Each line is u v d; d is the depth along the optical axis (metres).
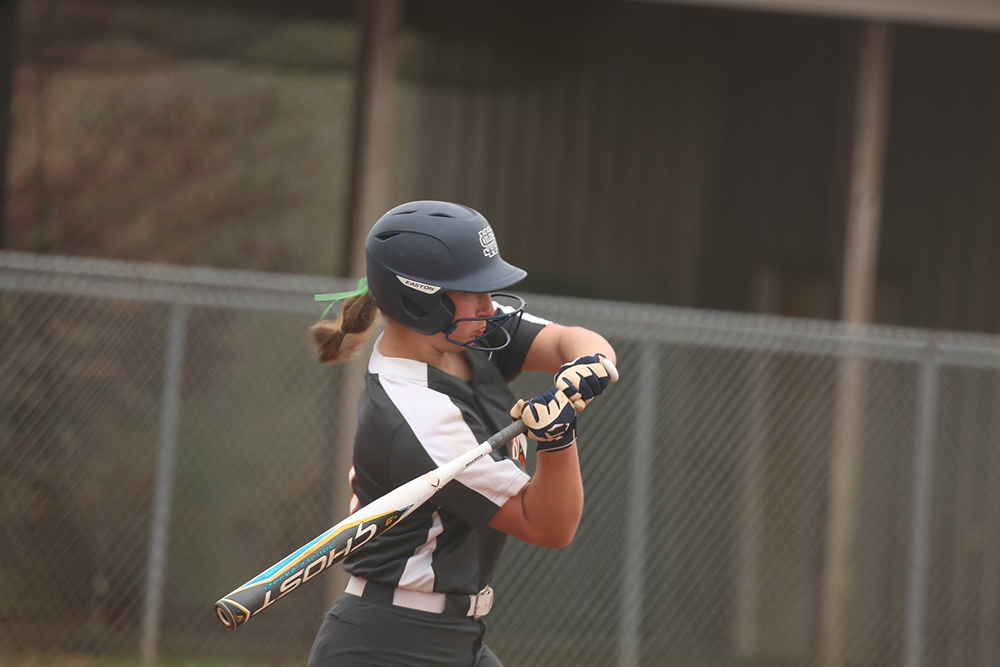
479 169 25.05
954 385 22.88
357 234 20.67
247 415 21.36
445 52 24.70
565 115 25.08
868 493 22.44
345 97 33.28
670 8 24.19
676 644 21.36
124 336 21.02
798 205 25.31
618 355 22.02
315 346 8.32
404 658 7.43
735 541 22.09
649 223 25.39
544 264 25.12
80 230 30.00
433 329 7.19
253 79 32.22
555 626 20.11
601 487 21.30
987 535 22.42
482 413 7.55
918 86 24.70
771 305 25.25
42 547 19.36
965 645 22.08
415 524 7.37
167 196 31.25
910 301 24.64
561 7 24.41
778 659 21.59
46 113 28.81
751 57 25.33
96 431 20.36
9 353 19.80
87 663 18.30
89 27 23.94
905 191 24.69
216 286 21.61
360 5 21.28
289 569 6.59
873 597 22.19
